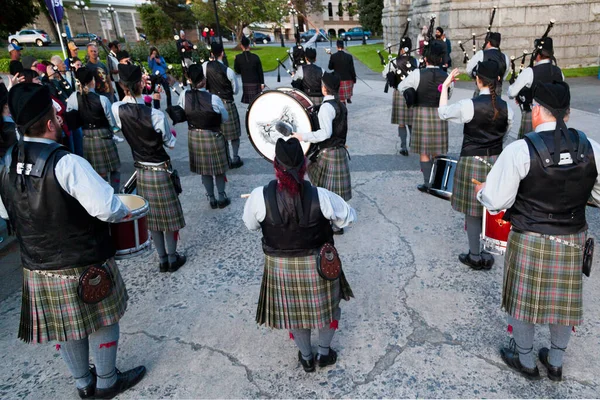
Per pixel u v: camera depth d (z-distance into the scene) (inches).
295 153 75.8
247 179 208.1
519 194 79.4
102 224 79.9
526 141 76.0
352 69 317.1
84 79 164.6
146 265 139.4
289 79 509.4
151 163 126.2
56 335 78.1
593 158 73.8
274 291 84.0
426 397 86.2
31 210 72.1
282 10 933.8
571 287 78.6
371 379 91.3
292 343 103.2
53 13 255.8
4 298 126.3
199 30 1104.2
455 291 118.0
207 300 120.3
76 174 72.3
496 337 100.8
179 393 90.0
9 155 75.8
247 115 173.2
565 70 482.3
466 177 119.0
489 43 183.6
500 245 101.3
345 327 106.5
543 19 482.6
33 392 91.7
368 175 204.7
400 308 112.3
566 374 89.5
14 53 242.7
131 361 99.3
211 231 160.1
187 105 161.3
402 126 225.3
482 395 85.8
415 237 147.2
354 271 129.4
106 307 81.6
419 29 588.4
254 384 91.7
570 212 76.1
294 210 77.4
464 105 114.5
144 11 908.0
